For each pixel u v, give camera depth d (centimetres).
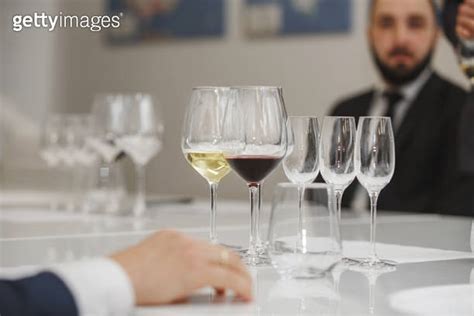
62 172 377
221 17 541
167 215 258
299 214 133
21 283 104
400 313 114
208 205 295
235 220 241
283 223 134
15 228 223
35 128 575
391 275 145
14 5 629
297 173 159
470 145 336
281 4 508
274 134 155
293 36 504
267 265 155
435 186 393
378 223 237
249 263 156
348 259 162
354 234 207
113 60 609
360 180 160
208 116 167
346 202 400
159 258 117
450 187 382
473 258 167
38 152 554
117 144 264
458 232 212
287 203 134
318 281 138
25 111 625
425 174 394
